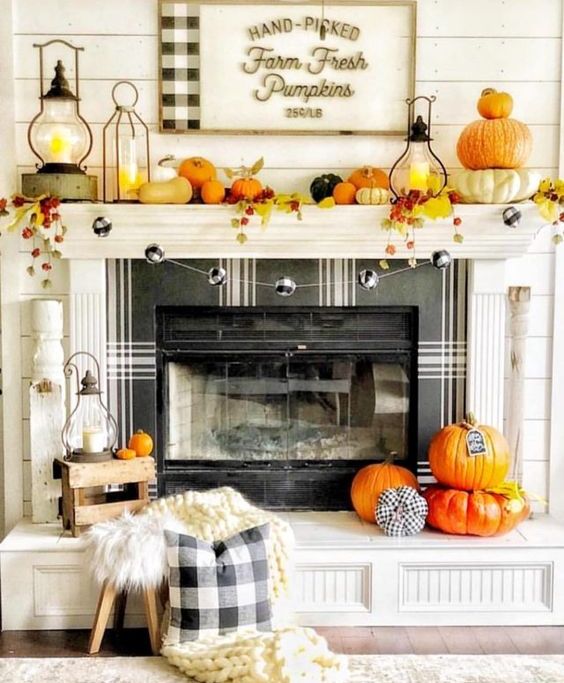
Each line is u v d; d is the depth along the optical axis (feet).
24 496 12.96
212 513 11.26
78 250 12.43
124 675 9.36
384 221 11.97
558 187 11.91
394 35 12.62
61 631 11.51
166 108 12.66
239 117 12.71
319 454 13.41
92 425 12.30
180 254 12.48
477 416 12.96
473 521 11.85
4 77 12.52
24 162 12.69
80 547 11.42
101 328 12.75
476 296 12.79
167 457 13.28
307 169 12.82
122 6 12.57
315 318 13.07
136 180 12.48
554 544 11.73
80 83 12.67
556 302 12.98
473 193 12.00
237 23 12.58
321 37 12.62
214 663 9.30
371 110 12.73
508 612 11.78
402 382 13.30
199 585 10.24
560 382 13.06
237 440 13.39
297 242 12.39
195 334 13.05
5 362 12.80
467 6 12.65
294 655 9.18
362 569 11.69
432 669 8.87
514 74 12.74
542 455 13.19
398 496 11.97
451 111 12.79
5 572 11.48
